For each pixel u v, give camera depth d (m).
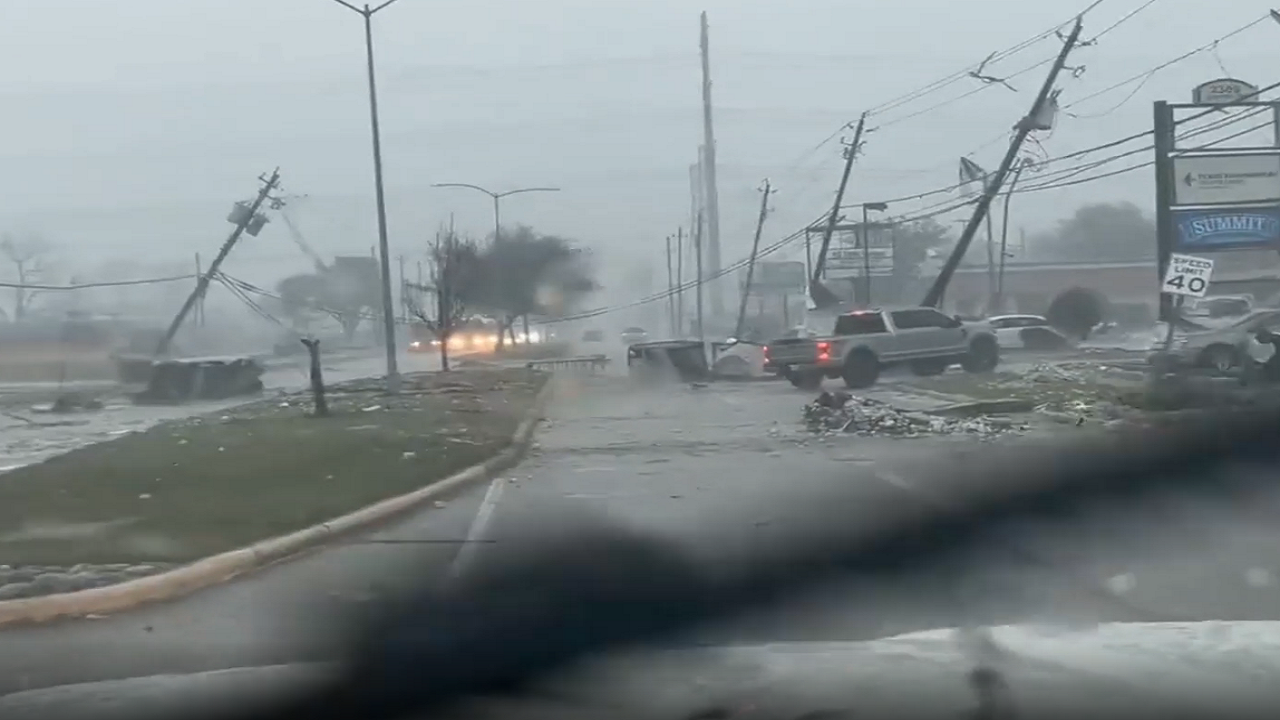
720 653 8.03
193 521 18.00
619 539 16.06
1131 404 33.78
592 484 23.14
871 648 8.20
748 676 7.24
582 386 58.38
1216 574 13.83
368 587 14.06
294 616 12.55
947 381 46.94
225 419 38.16
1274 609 12.00
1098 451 23.66
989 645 8.21
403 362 90.06
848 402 35.88
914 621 11.26
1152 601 12.37
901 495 19.94
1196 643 8.24
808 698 6.74
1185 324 50.16
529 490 22.55
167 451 27.42
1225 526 16.91
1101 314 85.62
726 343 71.94
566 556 15.01
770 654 7.97
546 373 65.69
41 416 48.56
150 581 13.89
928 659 7.70
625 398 48.97
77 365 93.19
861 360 50.59
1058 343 70.56
